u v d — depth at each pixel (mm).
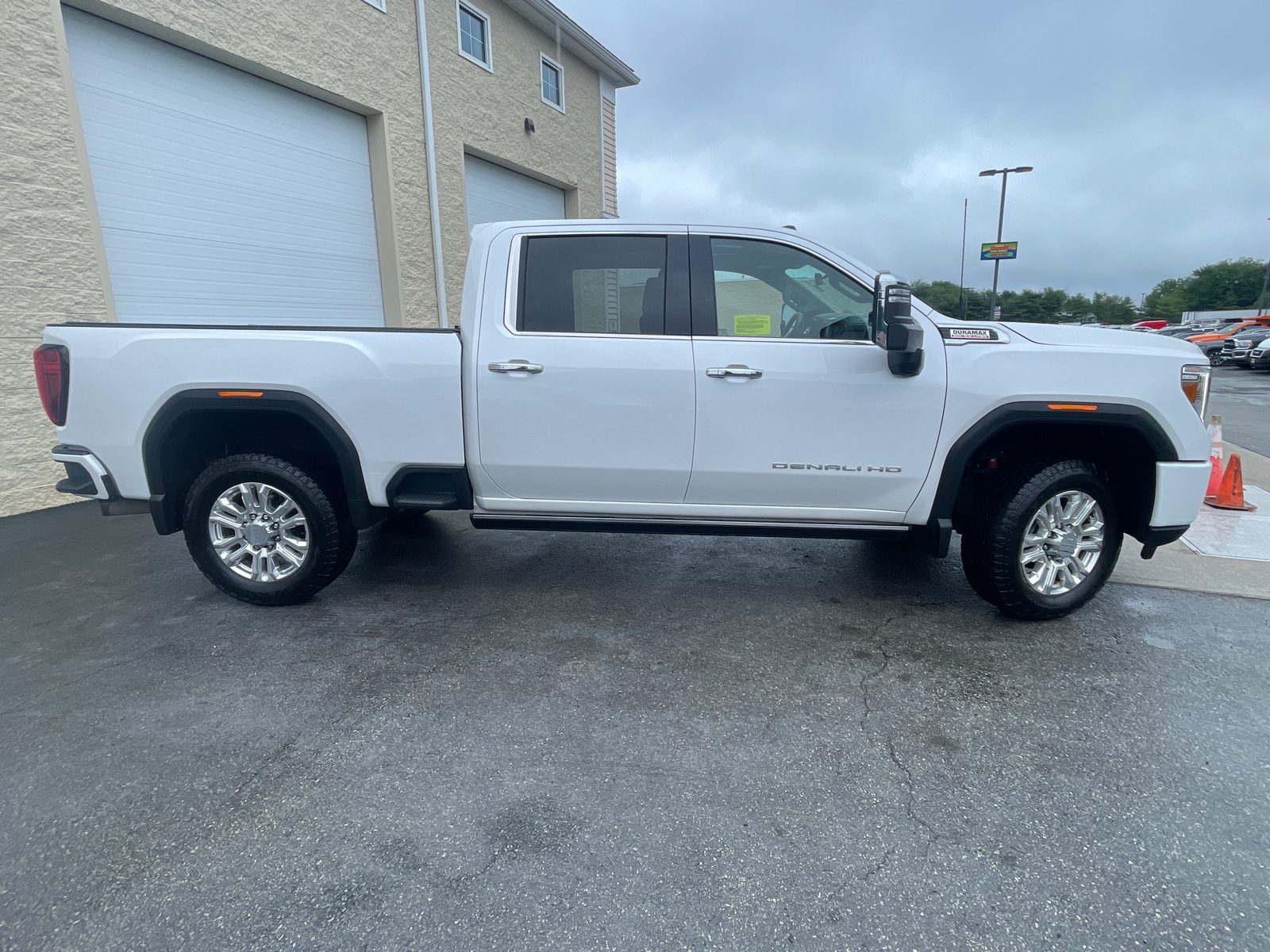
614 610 3783
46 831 2119
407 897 1876
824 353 3355
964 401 3309
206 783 2346
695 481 3506
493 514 3713
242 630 3510
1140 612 3762
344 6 8141
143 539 4984
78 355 3457
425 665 3162
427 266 9742
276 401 3459
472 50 10500
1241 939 1750
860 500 3508
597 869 1979
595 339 3432
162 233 6691
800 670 3127
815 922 1800
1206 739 2605
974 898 1876
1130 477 3549
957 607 3838
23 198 5430
